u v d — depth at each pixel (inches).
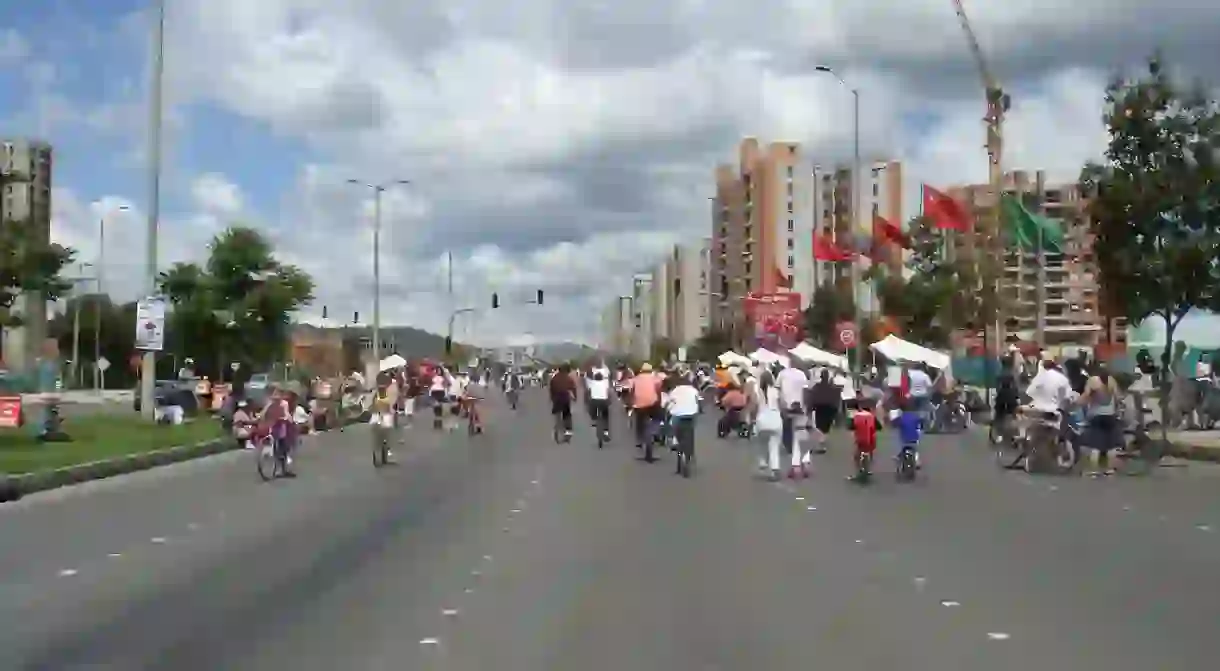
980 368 2501.2
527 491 820.6
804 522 649.0
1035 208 2178.9
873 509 711.1
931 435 1472.7
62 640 368.8
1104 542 572.4
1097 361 1162.6
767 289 5319.9
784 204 5546.3
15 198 2711.6
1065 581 464.4
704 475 940.6
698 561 513.3
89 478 932.0
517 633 371.2
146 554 546.0
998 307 2151.8
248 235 2274.9
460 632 373.4
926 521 654.5
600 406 1315.2
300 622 390.9
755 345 3654.0
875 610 407.2
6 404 1412.4
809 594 436.5
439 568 496.7
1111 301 1186.0
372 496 798.5
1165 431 1159.6
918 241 2277.3
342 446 1341.0
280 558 530.6
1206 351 2062.0
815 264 4845.0
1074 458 957.8
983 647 352.8
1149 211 1125.1
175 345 2293.3
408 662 335.3
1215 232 1123.9
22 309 1688.0
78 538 601.3
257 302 2245.3
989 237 2279.8
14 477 815.1
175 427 1493.6
